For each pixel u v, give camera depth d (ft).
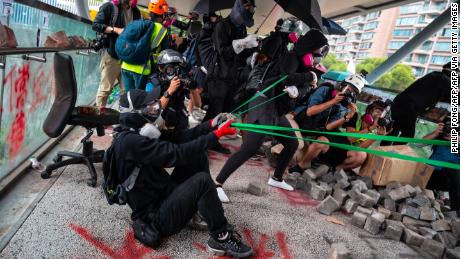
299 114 13.37
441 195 13.78
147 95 6.93
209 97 12.76
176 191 6.89
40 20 10.16
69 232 7.33
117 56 13.96
